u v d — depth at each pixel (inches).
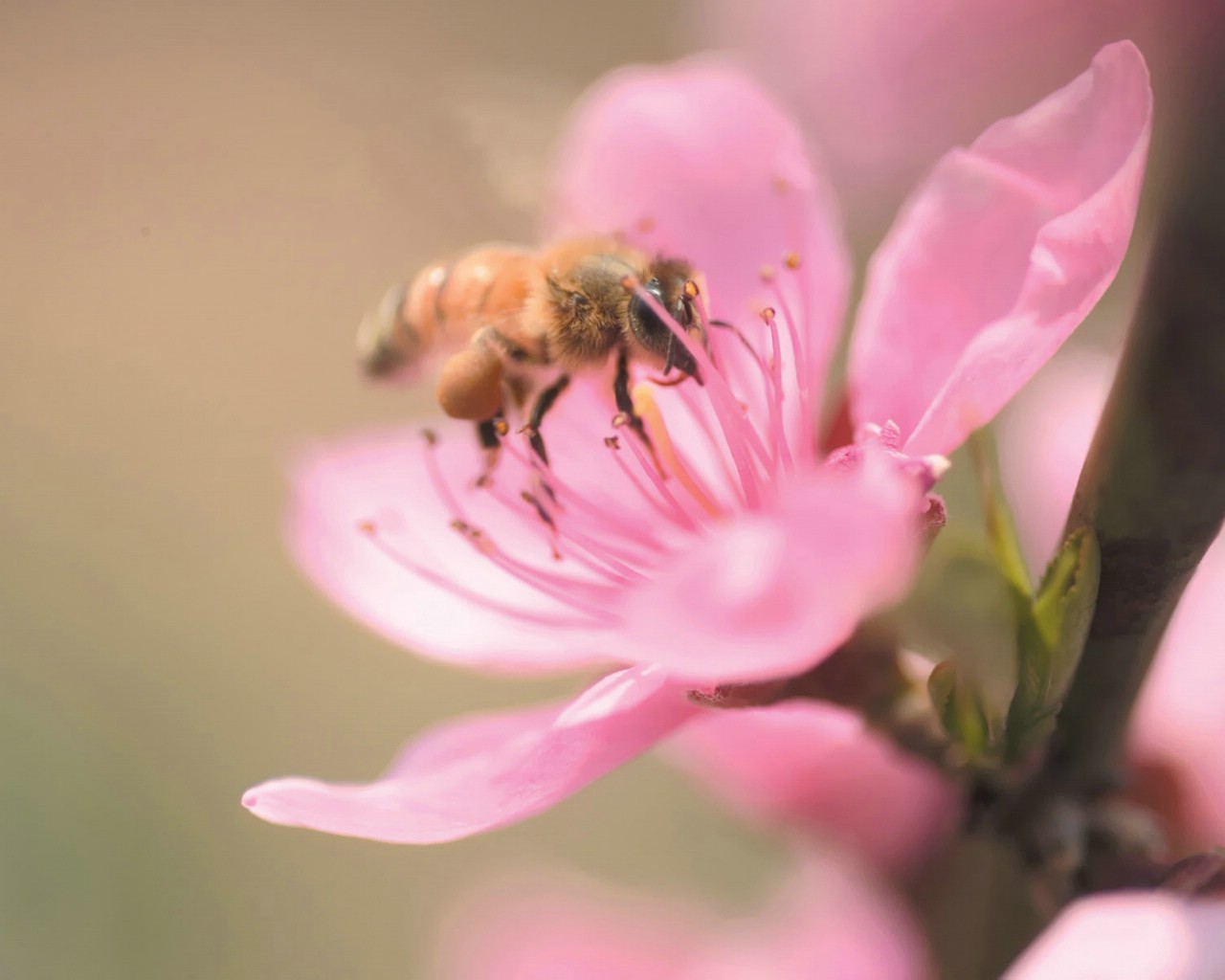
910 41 7.3
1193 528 5.8
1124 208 5.9
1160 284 5.7
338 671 10.9
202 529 11.6
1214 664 6.5
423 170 6.6
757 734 6.6
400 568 6.7
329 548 6.7
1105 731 6.0
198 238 12.0
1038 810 6.0
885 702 6.0
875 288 6.3
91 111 11.9
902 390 6.3
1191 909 5.9
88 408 12.2
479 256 6.7
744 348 6.6
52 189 12.1
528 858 9.8
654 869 9.6
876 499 5.6
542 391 6.6
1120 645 5.9
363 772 10.6
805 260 6.6
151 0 11.6
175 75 11.5
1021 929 6.1
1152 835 6.0
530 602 6.6
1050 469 7.0
